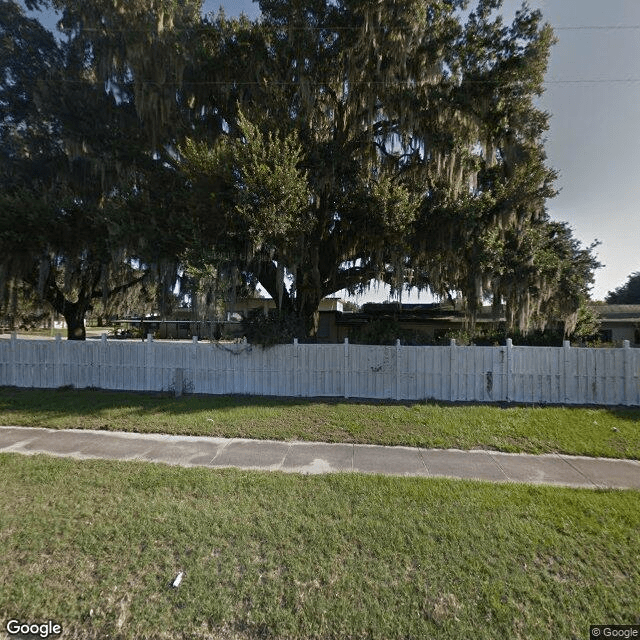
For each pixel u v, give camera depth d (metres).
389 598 2.54
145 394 9.14
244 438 6.14
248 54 10.27
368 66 10.30
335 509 3.66
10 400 8.47
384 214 9.39
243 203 8.22
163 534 3.22
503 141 11.12
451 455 5.43
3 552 2.99
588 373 8.17
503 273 10.04
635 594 2.58
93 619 2.39
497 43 10.44
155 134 10.71
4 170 12.21
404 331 11.42
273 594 2.57
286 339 9.35
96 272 15.60
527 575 2.76
